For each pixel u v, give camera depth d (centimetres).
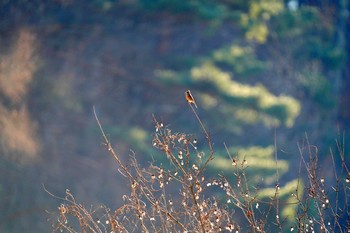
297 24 7231
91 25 6362
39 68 5597
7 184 4606
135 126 5772
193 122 5997
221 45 6844
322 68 7450
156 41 6606
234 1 6750
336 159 5241
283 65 7181
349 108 7256
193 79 6041
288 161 4709
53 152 4947
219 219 1639
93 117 5797
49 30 6091
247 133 5988
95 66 6262
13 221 4353
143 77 6319
